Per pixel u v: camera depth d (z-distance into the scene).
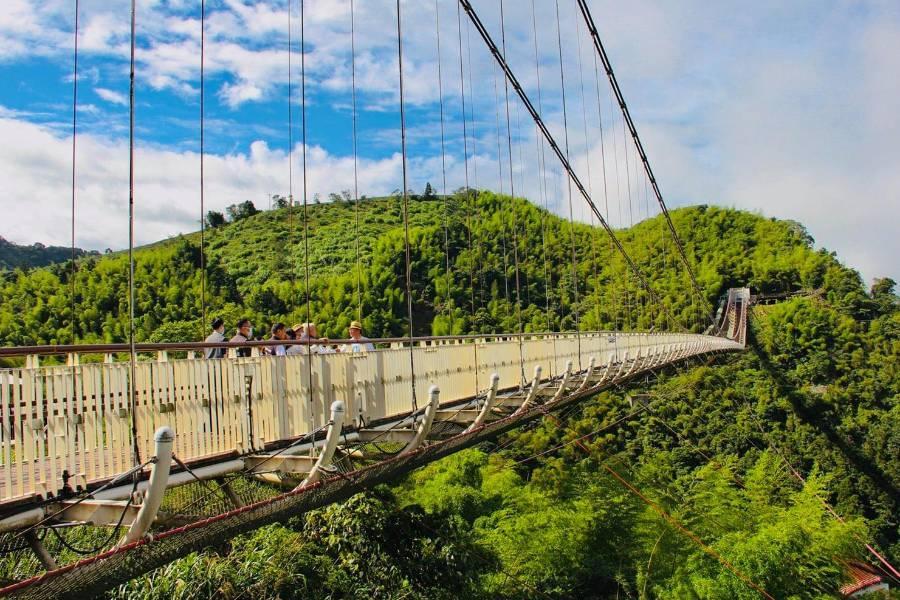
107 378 3.93
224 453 4.59
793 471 23.50
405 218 6.71
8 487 3.41
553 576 10.95
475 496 12.47
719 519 13.62
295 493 4.17
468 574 9.77
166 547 3.42
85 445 3.79
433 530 10.02
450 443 6.04
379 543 8.84
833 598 12.11
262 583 6.76
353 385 5.89
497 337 9.59
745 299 52.72
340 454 5.73
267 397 4.97
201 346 4.51
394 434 6.05
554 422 19.97
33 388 3.56
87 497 3.44
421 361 7.03
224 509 5.03
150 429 4.12
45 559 3.77
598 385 11.23
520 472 17.95
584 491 13.26
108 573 3.17
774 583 11.61
